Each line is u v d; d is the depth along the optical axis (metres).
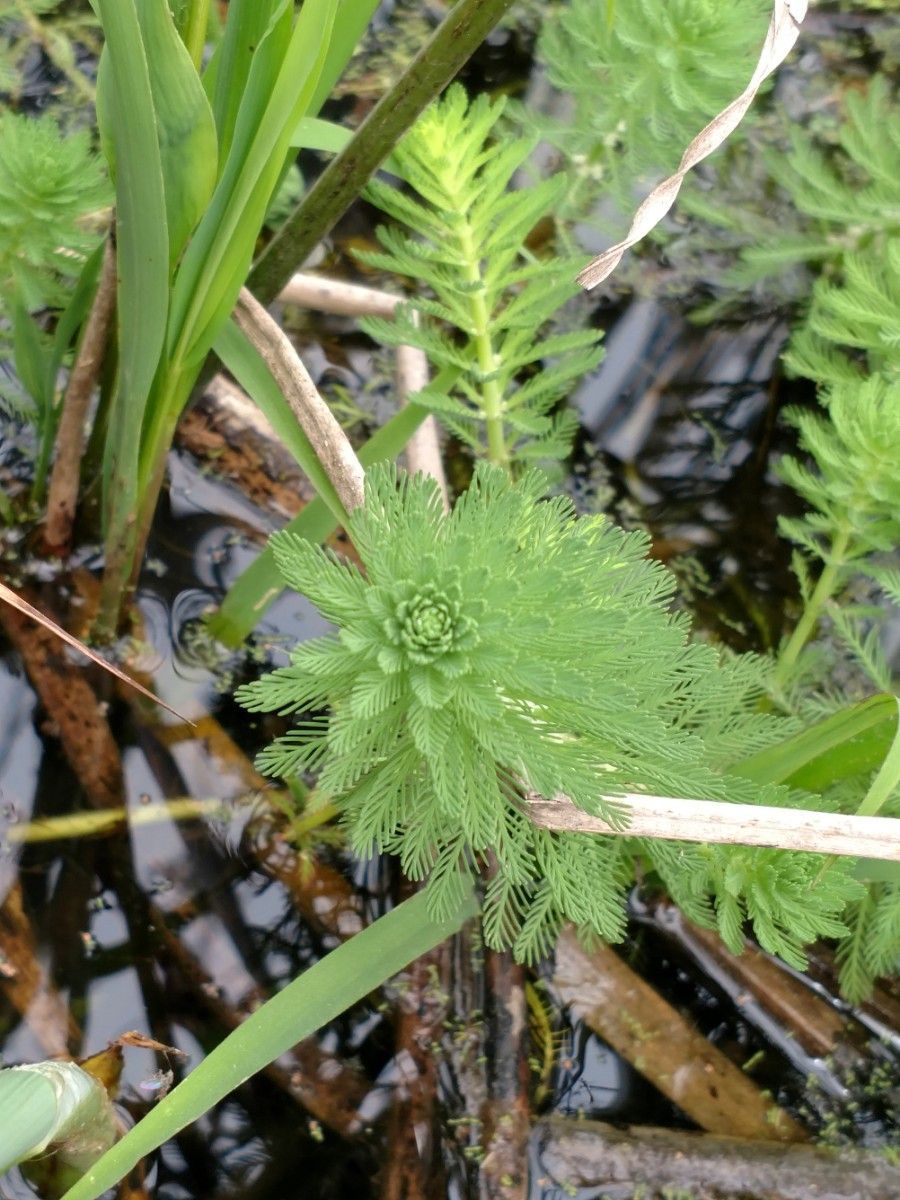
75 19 0.71
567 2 0.76
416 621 0.44
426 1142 0.53
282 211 0.66
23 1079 0.46
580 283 0.46
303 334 0.67
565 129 0.67
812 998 0.57
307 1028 0.47
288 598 0.61
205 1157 0.52
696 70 0.64
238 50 0.49
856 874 0.51
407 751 0.47
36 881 0.55
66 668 0.58
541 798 0.47
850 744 0.52
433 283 0.59
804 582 0.62
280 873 0.56
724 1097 0.55
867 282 0.61
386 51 0.74
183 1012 0.54
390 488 0.46
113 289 0.53
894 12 0.78
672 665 0.49
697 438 0.68
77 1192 0.45
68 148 0.57
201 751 0.58
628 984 0.56
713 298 0.70
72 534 0.60
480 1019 0.54
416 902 0.48
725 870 0.50
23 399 0.62
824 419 0.68
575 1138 0.53
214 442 0.63
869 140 0.66
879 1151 0.54
